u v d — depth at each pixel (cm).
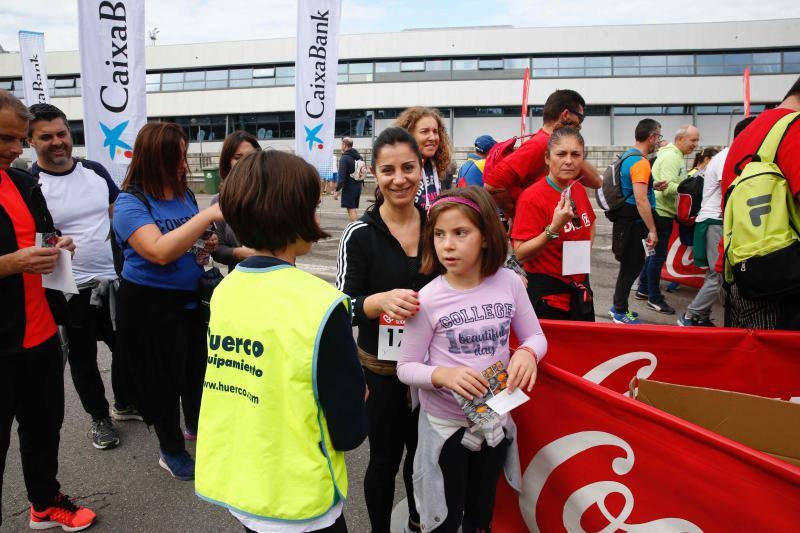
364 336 217
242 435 144
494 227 183
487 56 3384
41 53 1363
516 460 204
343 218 1363
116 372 353
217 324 152
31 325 228
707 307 520
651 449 172
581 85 3309
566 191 258
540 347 198
